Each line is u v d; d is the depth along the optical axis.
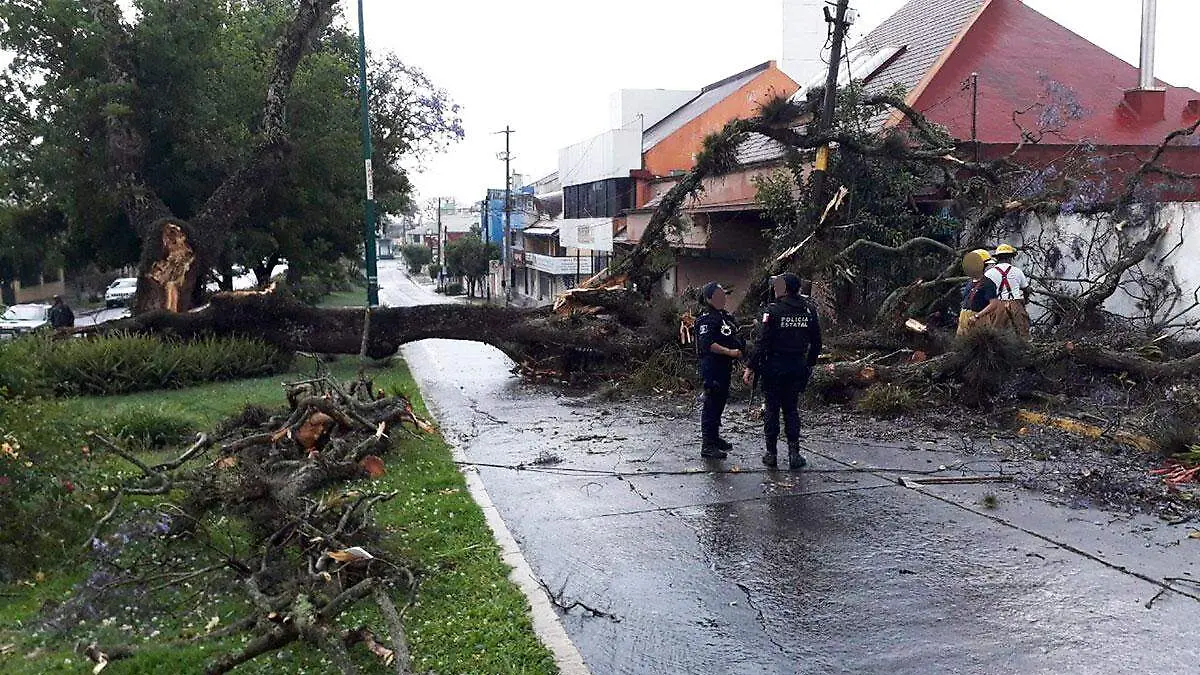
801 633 4.55
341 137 21.75
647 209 26.20
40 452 6.48
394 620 4.15
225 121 19.73
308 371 14.98
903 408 9.45
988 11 20.16
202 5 18.66
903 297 11.58
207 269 16.23
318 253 23.91
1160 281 11.16
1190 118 17.98
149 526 5.80
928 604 4.83
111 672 4.12
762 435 8.98
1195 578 5.02
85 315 40.38
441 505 6.72
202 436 7.83
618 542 5.99
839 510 6.48
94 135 17.95
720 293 8.04
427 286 81.56
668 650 4.41
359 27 21.23
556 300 13.83
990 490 6.84
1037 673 4.05
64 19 17.25
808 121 16.36
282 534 5.49
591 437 9.26
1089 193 12.77
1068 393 9.30
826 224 12.27
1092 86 18.66
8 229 21.92
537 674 4.10
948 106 17.42
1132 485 6.65
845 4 13.27
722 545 5.86
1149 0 17.73
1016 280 10.11
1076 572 5.17
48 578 5.49
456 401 11.87
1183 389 8.61
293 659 4.23
